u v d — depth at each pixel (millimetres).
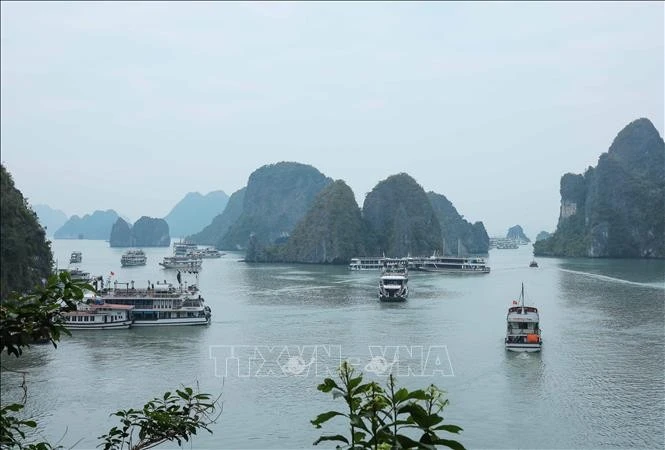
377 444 8641
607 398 49812
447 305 110062
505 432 42656
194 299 90688
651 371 58000
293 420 45156
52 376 57750
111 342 75250
